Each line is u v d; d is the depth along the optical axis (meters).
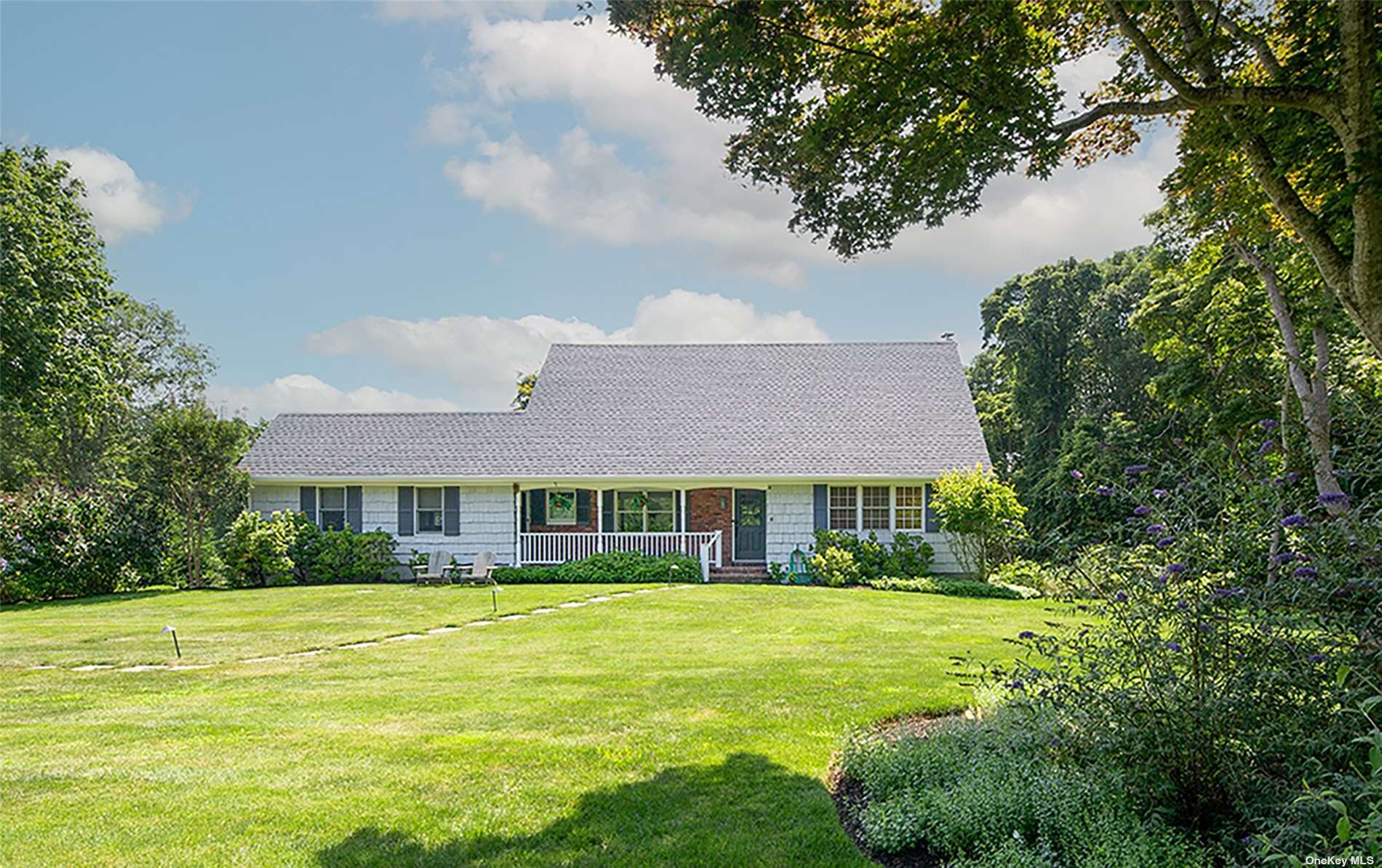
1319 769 3.85
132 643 11.64
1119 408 36.06
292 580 20.98
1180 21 6.21
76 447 37.09
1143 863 3.86
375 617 14.20
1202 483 4.86
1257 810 4.10
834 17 6.45
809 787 5.29
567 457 22.80
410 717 7.18
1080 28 7.52
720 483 22.08
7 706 7.75
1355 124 5.34
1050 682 5.18
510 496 22.41
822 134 6.89
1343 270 5.87
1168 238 20.88
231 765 5.79
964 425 23.09
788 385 25.14
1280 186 6.17
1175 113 7.44
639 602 15.63
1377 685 3.89
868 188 7.55
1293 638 4.27
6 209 20.56
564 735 6.53
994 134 6.61
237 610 15.44
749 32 6.40
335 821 4.75
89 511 19.73
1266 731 4.17
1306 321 16.94
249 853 4.34
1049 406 36.28
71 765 5.78
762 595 16.69
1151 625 4.58
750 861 4.27
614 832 4.62
